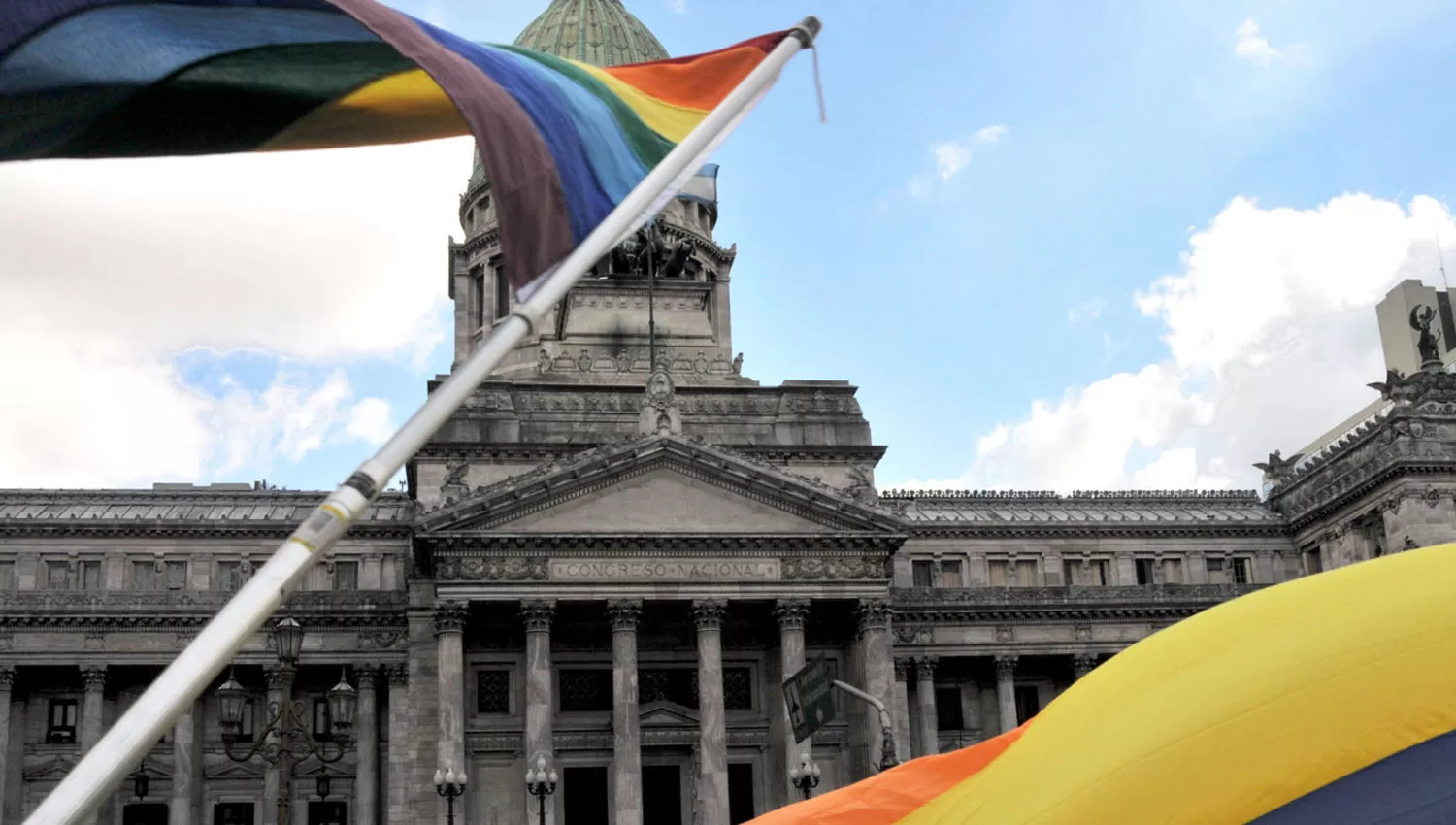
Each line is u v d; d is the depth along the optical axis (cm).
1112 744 1577
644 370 12838
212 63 1609
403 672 11638
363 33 1627
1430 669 1514
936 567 13288
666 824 11206
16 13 1498
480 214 16812
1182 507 14200
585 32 17812
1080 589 12675
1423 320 13275
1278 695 1531
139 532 12162
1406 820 1469
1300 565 13812
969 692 12769
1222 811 1490
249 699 11212
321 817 11531
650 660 11412
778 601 10875
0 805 11069
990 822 1634
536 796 10081
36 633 11325
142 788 10425
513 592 10581
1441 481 12400
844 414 12531
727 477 10950
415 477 12431
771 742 11356
